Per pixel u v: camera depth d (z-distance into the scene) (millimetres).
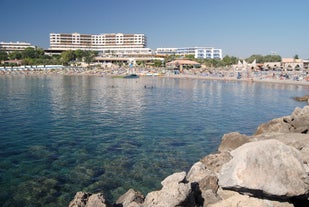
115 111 33531
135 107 36906
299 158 10922
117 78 98812
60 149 18719
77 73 120438
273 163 10578
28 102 39062
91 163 16422
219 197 10750
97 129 24344
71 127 24781
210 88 66312
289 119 21969
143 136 22438
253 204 8969
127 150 18891
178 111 34438
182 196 9672
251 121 29578
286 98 49469
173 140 21516
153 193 10094
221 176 11539
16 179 14094
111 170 15508
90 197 10008
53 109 33688
